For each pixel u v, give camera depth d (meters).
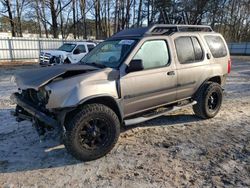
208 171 3.57
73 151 3.71
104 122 3.89
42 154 4.09
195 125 5.41
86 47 15.27
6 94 8.30
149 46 4.50
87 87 3.71
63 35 36.12
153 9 39.75
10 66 18.38
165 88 4.74
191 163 3.80
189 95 5.36
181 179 3.38
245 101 7.62
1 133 4.88
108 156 4.03
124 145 4.42
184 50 5.11
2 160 3.88
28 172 3.57
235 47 43.62
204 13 40.72
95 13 38.19
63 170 3.63
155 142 4.54
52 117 3.70
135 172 3.55
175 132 5.02
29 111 3.86
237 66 19.75
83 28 37.97
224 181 3.33
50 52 15.09
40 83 3.53
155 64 4.58
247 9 55.09
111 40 4.93
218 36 6.05
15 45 21.97
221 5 44.97
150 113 4.75
